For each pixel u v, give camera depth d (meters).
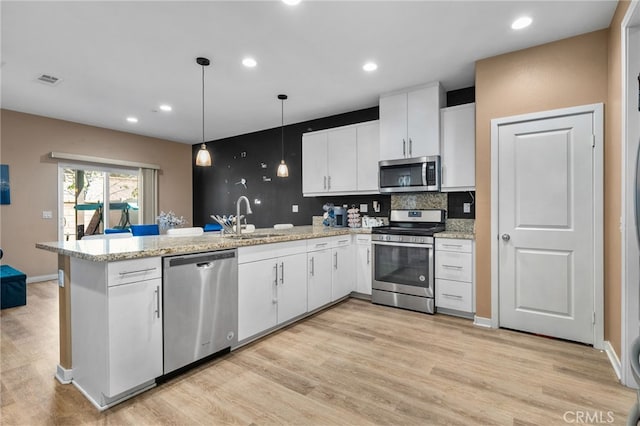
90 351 1.85
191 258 2.12
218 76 3.33
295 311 3.00
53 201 4.98
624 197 1.97
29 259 4.75
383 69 3.17
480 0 2.13
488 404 1.77
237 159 5.97
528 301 2.76
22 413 1.71
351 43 2.68
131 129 5.57
